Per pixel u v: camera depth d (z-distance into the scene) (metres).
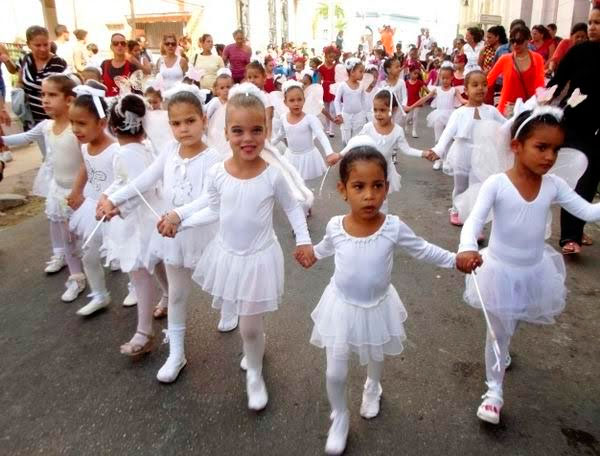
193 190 3.04
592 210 2.61
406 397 2.89
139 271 3.25
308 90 5.94
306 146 5.95
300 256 2.70
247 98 2.55
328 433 2.64
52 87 3.91
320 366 3.19
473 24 19.69
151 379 3.12
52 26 15.61
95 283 3.87
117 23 18.28
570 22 12.55
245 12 27.30
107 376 3.16
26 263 4.90
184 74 8.34
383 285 2.45
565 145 4.51
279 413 2.79
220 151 3.66
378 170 2.30
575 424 2.68
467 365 3.17
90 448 2.58
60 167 3.99
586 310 3.78
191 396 2.96
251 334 2.77
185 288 3.12
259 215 2.69
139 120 3.26
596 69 4.36
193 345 3.46
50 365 3.29
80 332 3.68
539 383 3.00
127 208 3.12
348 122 9.02
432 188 7.21
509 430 2.64
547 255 2.80
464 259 2.38
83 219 3.71
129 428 2.71
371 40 33.84
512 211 2.61
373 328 2.46
